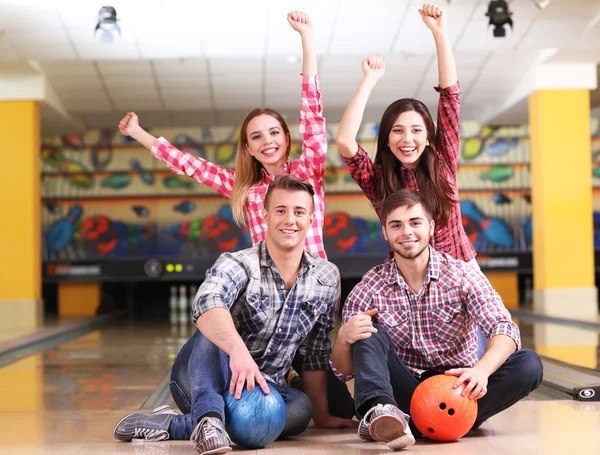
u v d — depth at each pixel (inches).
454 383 89.7
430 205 97.2
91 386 157.6
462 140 406.9
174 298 470.0
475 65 335.9
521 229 406.6
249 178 114.3
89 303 423.2
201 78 338.3
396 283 96.8
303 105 113.5
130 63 324.2
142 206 412.5
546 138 332.5
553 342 226.8
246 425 87.2
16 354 229.3
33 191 330.0
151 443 94.3
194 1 251.4
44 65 323.3
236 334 89.4
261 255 96.3
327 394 104.8
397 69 331.3
